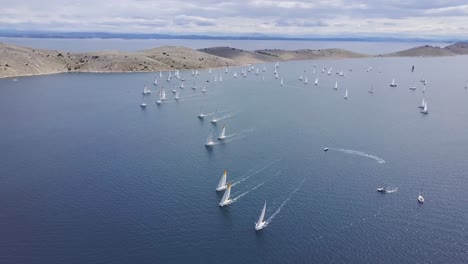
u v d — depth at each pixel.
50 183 136.25
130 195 128.25
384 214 118.00
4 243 103.62
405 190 132.62
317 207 121.81
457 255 100.50
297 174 144.50
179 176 142.38
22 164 152.12
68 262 97.06
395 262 97.94
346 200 125.88
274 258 99.44
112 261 97.69
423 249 102.69
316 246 103.75
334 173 145.62
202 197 127.38
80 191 130.62
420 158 161.50
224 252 101.38
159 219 114.88
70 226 111.19
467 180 140.88
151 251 101.44
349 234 108.50
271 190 132.50
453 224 113.25
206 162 155.38
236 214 117.94
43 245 103.00
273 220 115.00
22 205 121.75
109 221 113.56
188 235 107.81
